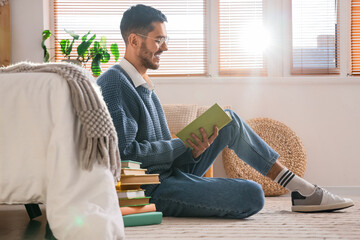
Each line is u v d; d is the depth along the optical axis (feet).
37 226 6.45
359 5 13.82
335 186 12.84
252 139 7.35
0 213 8.34
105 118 4.46
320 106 13.00
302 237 5.13
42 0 13.37
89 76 4.88
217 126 6.72
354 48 13.83
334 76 13.50
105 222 4.04
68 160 4.22
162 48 7.36
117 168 4.65
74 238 4.03
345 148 12.94
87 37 14.20
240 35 14.07
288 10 13.87
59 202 4.12
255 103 13.08
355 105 12.99
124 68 7.13
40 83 4.43
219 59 14.03
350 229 5.74
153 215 6.15
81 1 14.14
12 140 4.36
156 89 13.12
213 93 13.12
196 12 14.15
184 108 12.00
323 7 13.84
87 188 4.21
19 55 13.30
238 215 6.67
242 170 12.40
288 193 12.53
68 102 4.38
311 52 13.82
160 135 7.25
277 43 13.91
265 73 13.91
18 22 13.33
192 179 6.95
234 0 14.08
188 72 14.08
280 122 12.82
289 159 12.53
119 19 14.26
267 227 5.88
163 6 14.16
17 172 4.33
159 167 6.84
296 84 13.05
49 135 4.34
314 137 12.99
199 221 6.46
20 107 4.39
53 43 14.10
